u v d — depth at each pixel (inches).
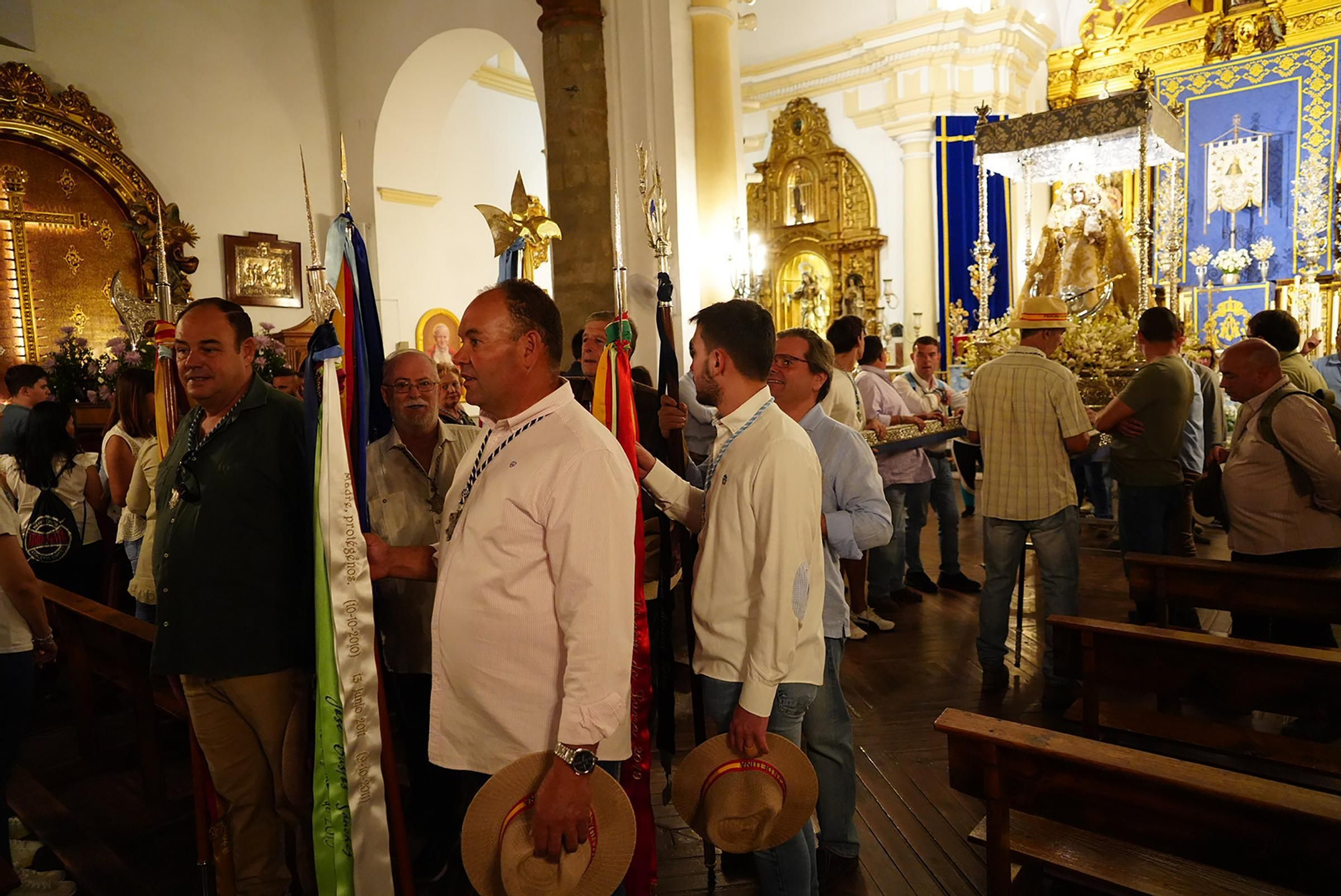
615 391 90.3
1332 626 182.9
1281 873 67.4
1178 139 346.0
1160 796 72.7
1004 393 157.2
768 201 576.7
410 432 105.1
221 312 89.6
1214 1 524.1
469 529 71.9
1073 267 413.1
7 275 294.4
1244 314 520.1
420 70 378.6
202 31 348.5
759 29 571.2
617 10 282.5
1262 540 146.3
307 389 82.1
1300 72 500.4
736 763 77.7
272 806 93.6
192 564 87.4
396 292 401.1
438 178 417.7
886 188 526.6
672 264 278.4
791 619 75.7
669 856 111.5
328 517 79.1
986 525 162.6
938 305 504.4
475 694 71.3
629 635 68.7
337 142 395.5
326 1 391.9
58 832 123.5
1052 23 571.5
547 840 64.5
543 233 240.5
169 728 160.4
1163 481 177.3
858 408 191.5
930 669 172.4
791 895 83.8
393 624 104.8
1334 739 133.2
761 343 82.0
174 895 106.9
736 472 80.4
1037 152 380.8
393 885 83.2
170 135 338.6
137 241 325.1
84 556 179.0
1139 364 253.3
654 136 278.4
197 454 90.3
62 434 175.9
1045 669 153.3
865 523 99.7
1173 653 111.0
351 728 80.2
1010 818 86.7
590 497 67.9
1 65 286.0
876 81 522.3
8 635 100.2
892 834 113.2
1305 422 137.6
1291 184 507.8
